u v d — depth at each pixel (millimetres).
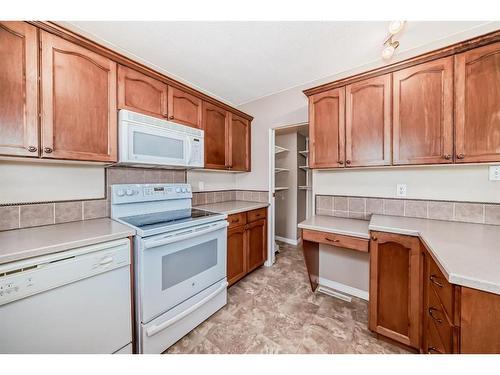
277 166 4223
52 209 1470
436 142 1440
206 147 2301
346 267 2211
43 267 962
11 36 1095
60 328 1022
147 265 1352
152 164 1758
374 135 1679
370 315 1542
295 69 2160
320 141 1956
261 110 2953
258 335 1595
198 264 1721
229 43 1723
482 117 1285
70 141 1302
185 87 2029
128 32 1580
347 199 2145
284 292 2230
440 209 1688
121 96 1562
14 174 1330
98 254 1146
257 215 2701
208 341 1536
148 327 1351
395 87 1584
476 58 1294
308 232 1910
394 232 1422
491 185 1506
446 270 807
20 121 1121
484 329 752
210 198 2807
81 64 1348
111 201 1733
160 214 1949
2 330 874
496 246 1054
